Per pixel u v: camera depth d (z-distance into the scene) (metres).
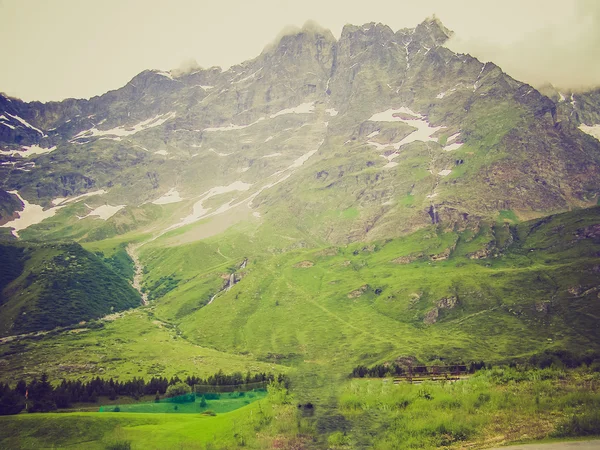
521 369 198.50
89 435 176.38
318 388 194.50
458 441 143.88
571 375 183.75
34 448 170.25
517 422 148.62
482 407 159.75
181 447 159.75
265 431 161.50
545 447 132.62
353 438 152.25
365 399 174.88
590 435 138.62
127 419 188.12
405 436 149.25
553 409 153.62
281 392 182.88
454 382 183.38
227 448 155.25
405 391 176.12
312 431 157.38
